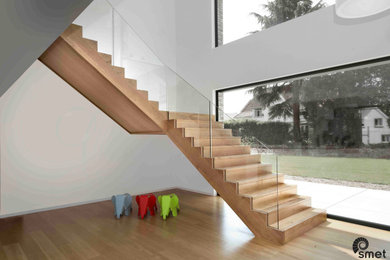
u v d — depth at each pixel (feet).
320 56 14.28
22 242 11.41
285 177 16.40
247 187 12.54
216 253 10.07
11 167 15.35
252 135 18.03
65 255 10.13
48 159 16.63
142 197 14.65
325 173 14.69
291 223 11.66
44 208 16.39
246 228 12.73
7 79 9.26
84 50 12.60
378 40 12.31
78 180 17.80
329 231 12.23
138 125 18.17
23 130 15.76
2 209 15.03
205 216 14.71
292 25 15.48
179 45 22.94
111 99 15.79
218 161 13.32
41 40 6.84
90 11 13.61
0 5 4.98
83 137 18.11
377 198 12.82
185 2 22.49
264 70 16.79
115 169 19.61
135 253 10.18
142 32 21.31
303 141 15.57
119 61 14.48
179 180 22.94
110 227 13.11
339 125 14.16
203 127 15.02
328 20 14.01
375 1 9.95
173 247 10.66
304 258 9.61
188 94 16.22
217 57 19.62
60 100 17.20
